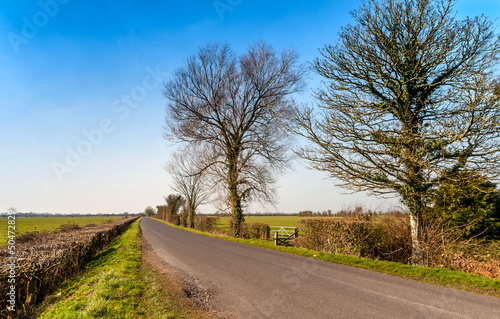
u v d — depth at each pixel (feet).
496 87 27.50
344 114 37.01
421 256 34.09
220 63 73.15
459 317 16.94
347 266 31.71
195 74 73.05
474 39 31.24
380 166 34.55
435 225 36.37
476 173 30.37
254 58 71.82
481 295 21.13
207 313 18.71
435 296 20.93
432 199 34.81
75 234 56.08
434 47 33.63
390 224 40.11
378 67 35.42
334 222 42.68
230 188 73.31
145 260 38.42
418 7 33.99
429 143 32.86
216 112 74.33
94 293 21.42
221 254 41.14
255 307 19.49
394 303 19.51
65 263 31.58
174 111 74.69
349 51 37.70
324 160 37.68
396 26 34.88
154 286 23.93
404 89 35.09
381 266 30.22
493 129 29.35
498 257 30.86
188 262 35.83
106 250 55.42
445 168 31.60
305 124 38.14
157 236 77.20
